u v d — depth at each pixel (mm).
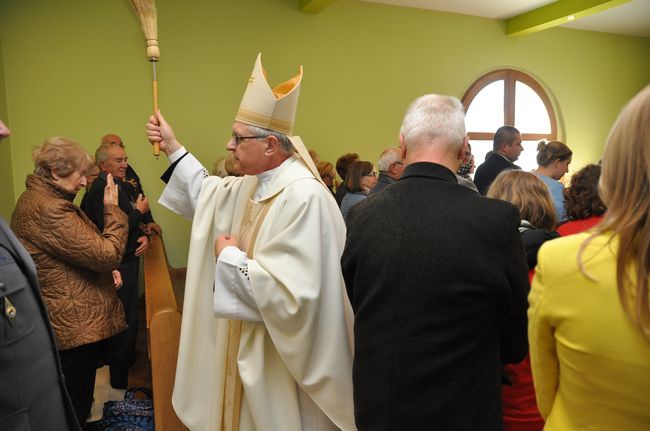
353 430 1437
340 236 1495
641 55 6680
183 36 4414
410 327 1025
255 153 1510
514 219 1005
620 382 655
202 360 1682
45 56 4035
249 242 1527
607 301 655
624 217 638
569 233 1676
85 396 1955
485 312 1005
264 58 4699
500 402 1045
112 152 3117
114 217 1891
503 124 5992
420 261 1015
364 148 5203
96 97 4203
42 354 1152
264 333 1472
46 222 1683
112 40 4215
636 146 632
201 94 4512
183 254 4609
